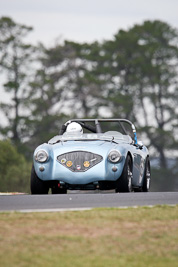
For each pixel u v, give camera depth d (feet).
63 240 81.30
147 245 81.00
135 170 171.32
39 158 157.28
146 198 132.57
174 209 103.65
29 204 118.11
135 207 106.01
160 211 100.99
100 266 72.59
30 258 74.23
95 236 83.76
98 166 155.84
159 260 75.82
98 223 90.33
